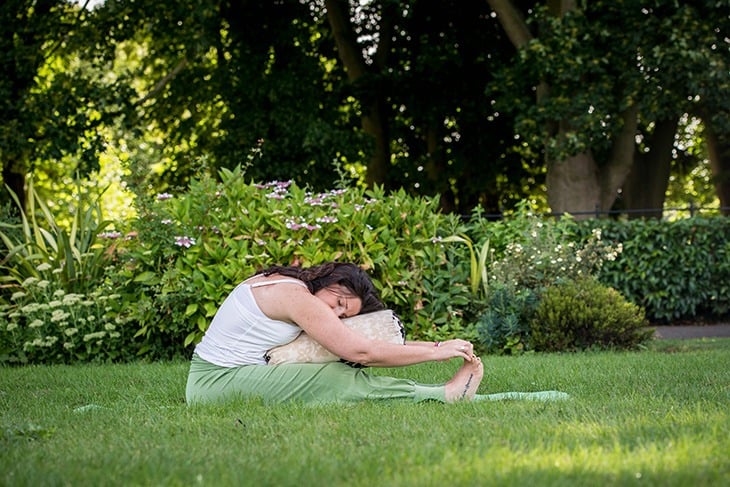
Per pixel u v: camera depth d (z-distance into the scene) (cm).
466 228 984
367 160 1817
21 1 1570
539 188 2164
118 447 345
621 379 564
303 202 866
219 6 1741
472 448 322
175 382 601
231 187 867
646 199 1817
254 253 823
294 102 1781
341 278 465
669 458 295
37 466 307
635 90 1433
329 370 464
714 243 1294
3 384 623
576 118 1444
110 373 676
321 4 1936
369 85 1870
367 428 374
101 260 914
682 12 1388
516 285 909
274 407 441
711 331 1216
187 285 817
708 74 1377
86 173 1565
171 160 1923
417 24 1953
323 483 272
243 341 469
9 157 1591
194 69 1838
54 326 845
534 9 1554
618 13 1445
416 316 870
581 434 348
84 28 1634
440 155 2014
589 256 965
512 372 619
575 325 855
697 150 2278
